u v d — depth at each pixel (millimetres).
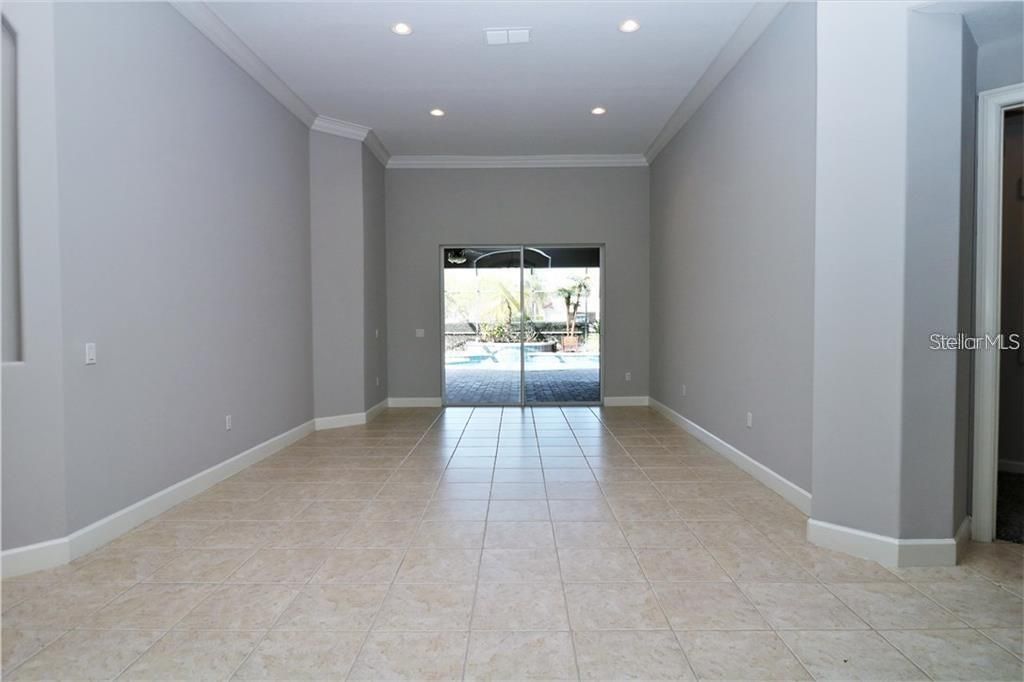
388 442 5477
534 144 6969
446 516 3393
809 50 3273
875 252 2613
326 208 6023
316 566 2701
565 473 4340
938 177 2516
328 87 5137
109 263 3020
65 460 2734
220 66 4137
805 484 3408
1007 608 2268
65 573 2625
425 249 7652
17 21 2553
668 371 6637
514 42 4336
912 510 2611
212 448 4043
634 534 3076
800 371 3436
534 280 7773
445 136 6613
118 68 3076
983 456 2875
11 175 2592
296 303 5504
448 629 2145
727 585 2475
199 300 3867
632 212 7637
